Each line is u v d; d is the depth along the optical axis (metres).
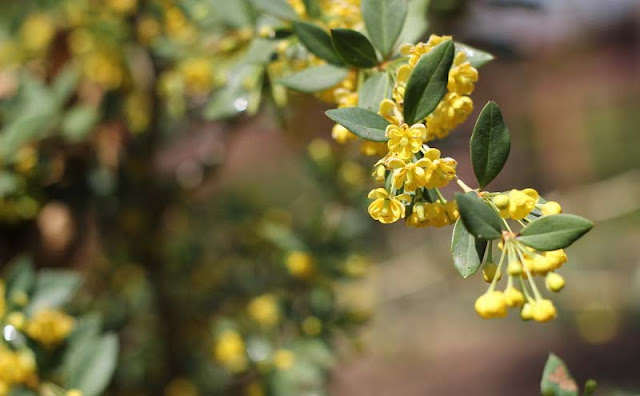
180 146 0.80
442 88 0.34
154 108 0.66
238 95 0.47
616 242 1.22
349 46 0.37
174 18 0.60
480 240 0.34
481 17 0.65
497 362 1.47
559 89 1.34
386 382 1.34
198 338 0.71
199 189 0.75
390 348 1.17
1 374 0.43
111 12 0.65
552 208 0.34
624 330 1.48
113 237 0.70
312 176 0.68
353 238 0.65
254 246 0.71
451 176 0.34
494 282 0.33
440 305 1.35
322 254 0.60
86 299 0.68
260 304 0.59
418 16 0.40
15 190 0.57
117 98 0.64
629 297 1.14
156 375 0.73
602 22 1.45
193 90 0.61
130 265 0.71
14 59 0.70
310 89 0.39
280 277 0.64
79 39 0.67
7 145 0.54
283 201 1.11
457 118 0.35
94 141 0.64
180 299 0.71
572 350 1.47
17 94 0.57
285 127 0.49
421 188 0.34
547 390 0.35
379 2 0.38
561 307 1.13
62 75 0.59
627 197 1.05
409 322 1.23
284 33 0.43
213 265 0.73
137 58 0.67
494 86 0.82
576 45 1.37
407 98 0.35
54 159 0.60
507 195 0.34
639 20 1.54
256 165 1.21
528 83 0.94
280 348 0.56
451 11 0.61
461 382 1.37
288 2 0.41
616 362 1.37
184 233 0.76
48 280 0.46
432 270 1.08
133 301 0.73
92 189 0.63
